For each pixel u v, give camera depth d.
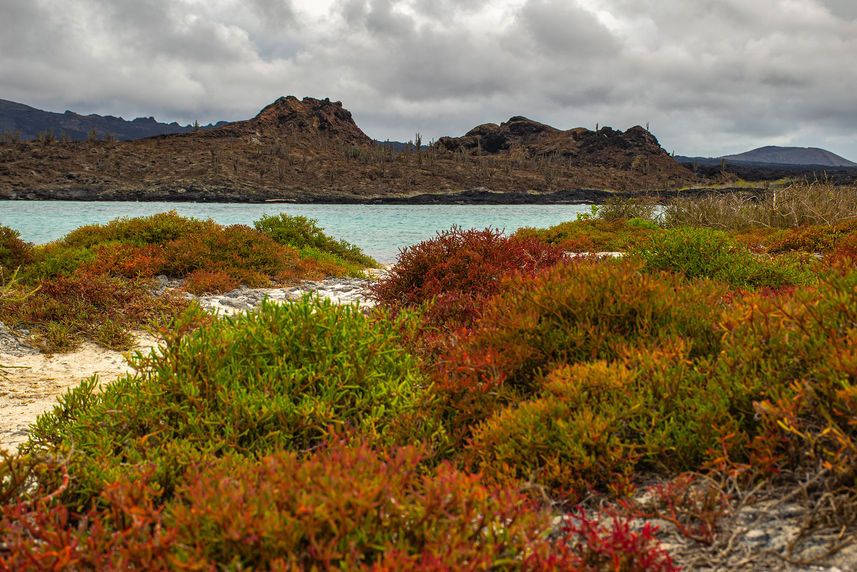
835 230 11.84
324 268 12.28
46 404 4.42
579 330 3.39
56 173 163.38
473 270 6.16
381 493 1.75
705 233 6.80
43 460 2.52
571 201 154.62
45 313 6.66
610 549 1.81
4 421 4.02
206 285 9.36
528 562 1.67
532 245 6.86
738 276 6.29
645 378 2.90
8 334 6.10
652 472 2.57
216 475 2.11
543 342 3.43
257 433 2.80
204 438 2.78
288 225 15.48
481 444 2.68
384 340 3.46
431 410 3.08
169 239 12.05
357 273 12.59
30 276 9.11
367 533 1.73
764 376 2.57
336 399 3.03
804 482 2.20
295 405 3.03
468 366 3.22
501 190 175.38
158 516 1.82
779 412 2.22
